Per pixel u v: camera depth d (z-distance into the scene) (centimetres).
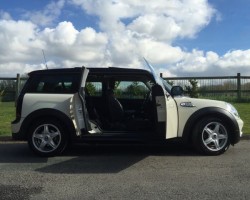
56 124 857
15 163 805
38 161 823
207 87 2230
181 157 848
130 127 872
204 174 694
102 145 1013
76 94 859
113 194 585
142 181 655
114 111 880
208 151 857
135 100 927
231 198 557
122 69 891
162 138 816
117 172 721
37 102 859
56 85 873
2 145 1027
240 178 663
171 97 857
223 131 861
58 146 859
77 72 872
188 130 856
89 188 618
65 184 643
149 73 891
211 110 855
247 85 2211
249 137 1070
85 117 847
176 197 565
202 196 568
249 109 1719
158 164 783
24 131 859
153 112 837
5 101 2266
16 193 595
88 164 791
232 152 891
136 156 869
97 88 920
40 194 590
